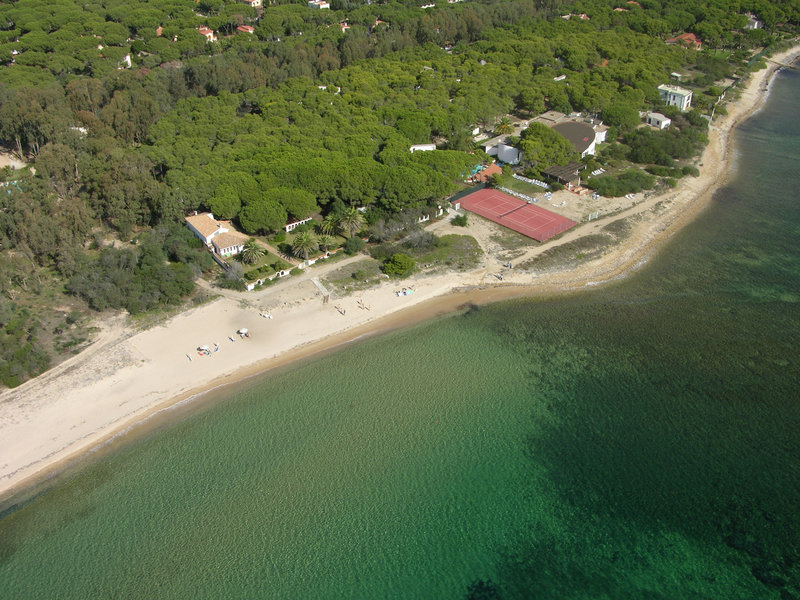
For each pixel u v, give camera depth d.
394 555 99.88
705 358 133.62
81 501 108.19
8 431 118.62
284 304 150.88
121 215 173.25
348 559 99.31
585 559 98.75
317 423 122.00
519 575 97.00
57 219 165.38
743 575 95.56
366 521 104.75
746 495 106.31
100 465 114.12
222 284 156.88
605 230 179.88
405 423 121.69
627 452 114.56
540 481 110.38
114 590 95.44
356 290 155.50
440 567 98.25
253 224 167.12
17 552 100.75
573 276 162.12
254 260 161.38
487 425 120.88
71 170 190.50
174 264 158.88
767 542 99.56
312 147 199.62
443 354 138.00
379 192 178.88
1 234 162.62
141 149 198.38
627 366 132.62
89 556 100.06
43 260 162.38
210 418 123.25
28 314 145.62
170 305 150.50
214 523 104.56
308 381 131.38
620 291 156.50
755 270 162.62
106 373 131.62
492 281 159.88
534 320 147.12
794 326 141.88
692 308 149.12
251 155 193.62
